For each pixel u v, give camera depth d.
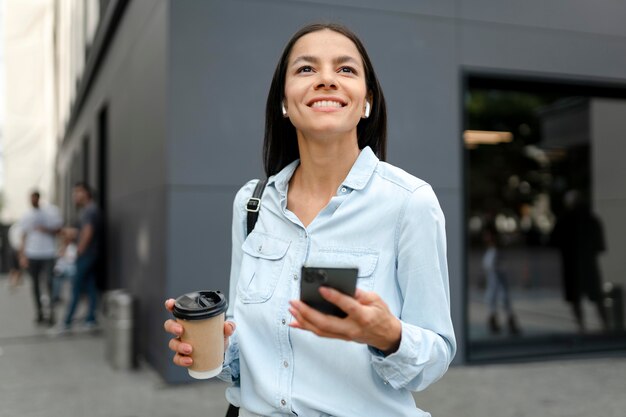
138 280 6.14
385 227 1.30
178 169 4.87
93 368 5.59
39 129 19.03
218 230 4.96
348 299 1.02
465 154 5.68
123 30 7.32
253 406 1.37
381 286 1.28
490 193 7.18
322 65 1.36
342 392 1.27
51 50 17.64
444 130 5.58
